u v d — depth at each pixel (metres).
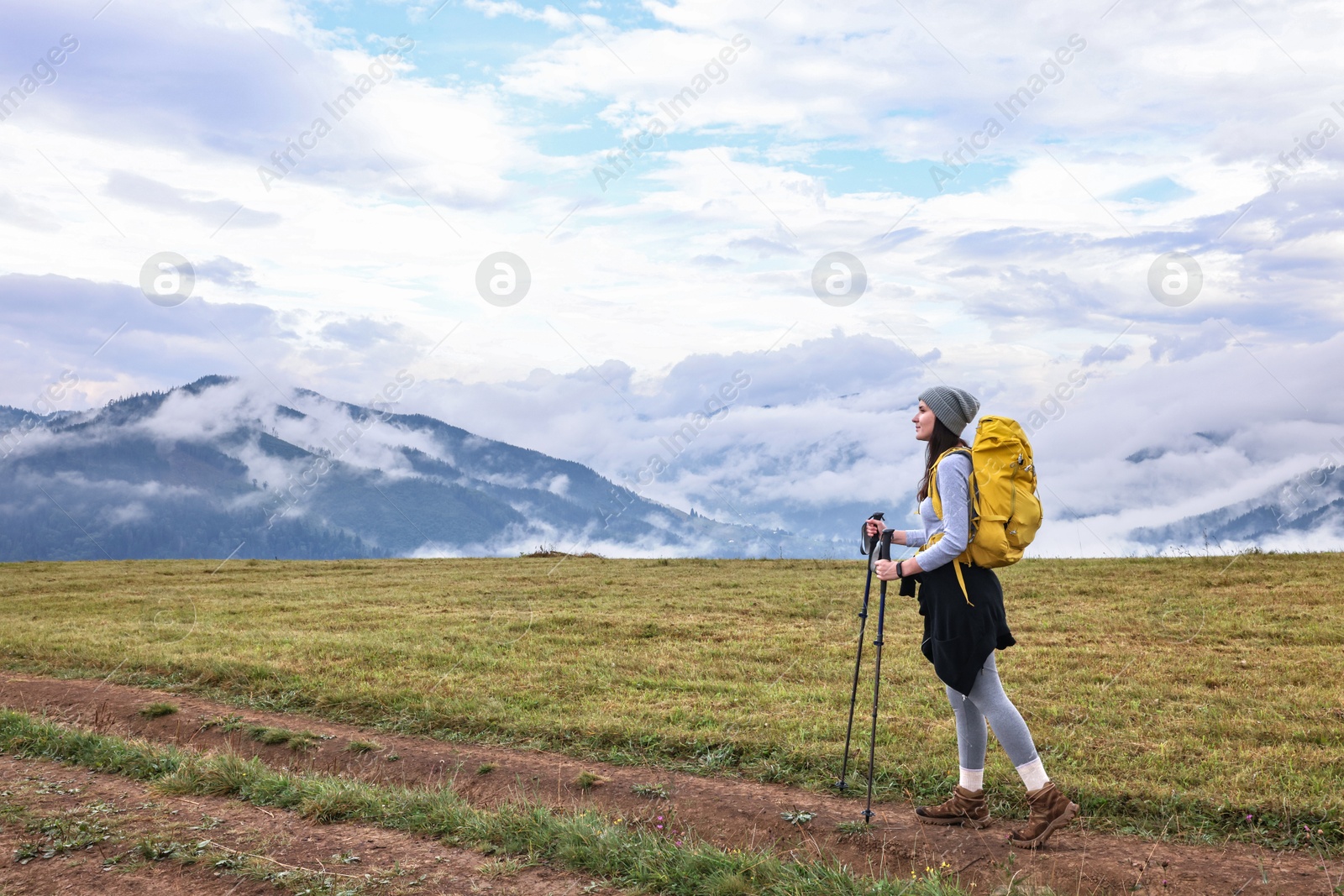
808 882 3.91
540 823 4.72
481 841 4.63
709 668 9.33
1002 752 5.93
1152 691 7.71
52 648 11.20
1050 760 5.76
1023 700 7.56
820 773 5.68
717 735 6.48
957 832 4.58
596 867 4.25
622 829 4.71
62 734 6.91
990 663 4.46
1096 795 5.00
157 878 4.24
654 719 7.10
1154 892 3.83
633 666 9.55
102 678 9.59
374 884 4.09
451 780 5.88
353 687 8.55
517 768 6.11
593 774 5.79
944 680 4.47
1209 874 3.98
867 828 4.66
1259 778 5.24
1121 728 6.59
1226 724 6.55
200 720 7.63
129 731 7.62
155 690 9.02
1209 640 10.07
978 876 4.09
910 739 6.29
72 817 5.03
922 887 3.80
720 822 4.95
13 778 5.98
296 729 7.38
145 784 5.82
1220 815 4.70
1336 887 3.78
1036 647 9.94
